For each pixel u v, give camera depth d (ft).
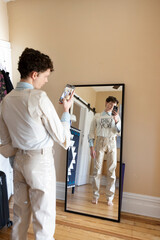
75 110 8.81
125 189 8.29
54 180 4.65
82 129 8.63
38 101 3.98
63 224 7.27
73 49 9.05
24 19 9.75
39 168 4.30
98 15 8.64
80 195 8.40
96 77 8.70
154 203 7.92
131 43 8.18
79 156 8.64
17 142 4.30
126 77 8.25
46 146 4.42
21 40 9.78
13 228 4.67
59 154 9.42
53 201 4.56
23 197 4.71
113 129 8.10
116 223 7.45
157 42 7.84
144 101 8.03
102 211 7.92
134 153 8.16
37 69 4.31
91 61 8.77
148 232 6.91
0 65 8.63
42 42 9.51
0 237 6.32
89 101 8.55
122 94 8.06
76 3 8.96
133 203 8.17
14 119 4.17
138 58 8.10
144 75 8.02
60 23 9.22
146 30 7.98
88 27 8.80
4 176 6.76
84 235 6.60
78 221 7.55
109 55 8.50
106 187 8.03
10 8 9.92
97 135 8.32
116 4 8.36
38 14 9.53
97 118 8.37
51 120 4.14
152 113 7.93
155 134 7.91
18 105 4.09
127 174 8.25
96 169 8.27
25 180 4.66
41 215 4.37
